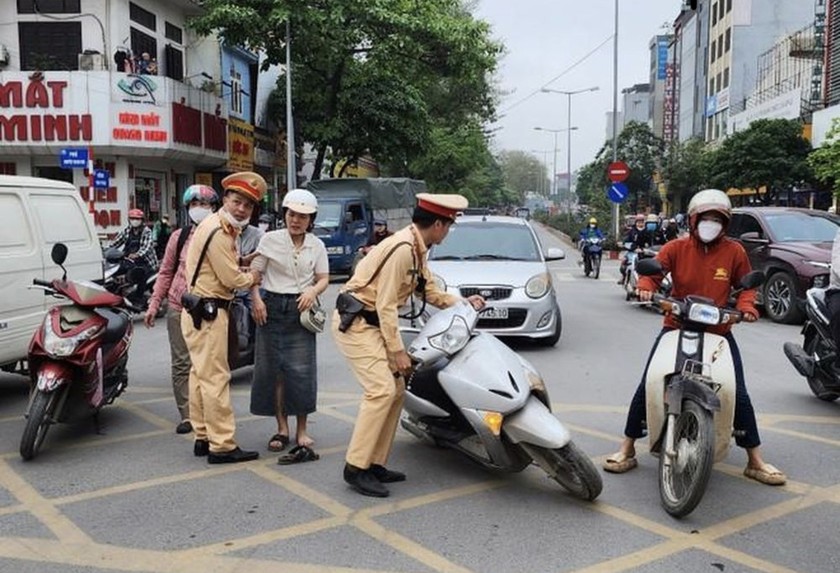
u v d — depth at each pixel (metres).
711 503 4.67
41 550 4.05
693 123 55.94
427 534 4.23
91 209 20.81
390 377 4.75
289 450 5.68
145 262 12.11
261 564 3.88
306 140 29.55
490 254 10.27
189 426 6.19
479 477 5.13
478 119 45.00
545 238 46.38
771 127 27.98
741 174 28.42
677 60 62.25
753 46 45.81
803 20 45.34
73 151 17.12
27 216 7.18
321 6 25.27
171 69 24.86
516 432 4.48
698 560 3.93
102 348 6.04
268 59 26.88
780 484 4.96
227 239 5.17
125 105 20.39
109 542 4.14
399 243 4.60
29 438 5.35
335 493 4.84
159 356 9.29
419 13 26.20
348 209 20.89
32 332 7.11
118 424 6.42
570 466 4.41
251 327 7.55
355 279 4.80
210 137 23.69
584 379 7.95
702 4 53.94
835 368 6.64
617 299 15.22
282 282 5.46
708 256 4.84
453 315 4.79
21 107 19.89
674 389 4.48
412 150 31.41
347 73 28.42
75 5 21.22
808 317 7.12
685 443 4.42
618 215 30.50
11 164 20.95
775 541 4.16
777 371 8.48
